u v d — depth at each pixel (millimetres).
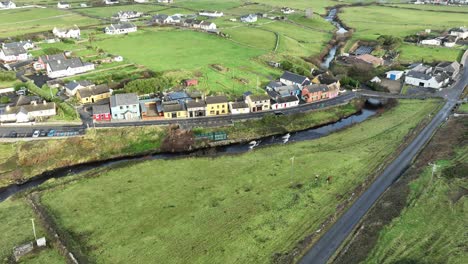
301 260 74688
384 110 157250
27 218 89375
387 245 74812
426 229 78562
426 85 180625
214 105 145625
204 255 77312
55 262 75312
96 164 120812
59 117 138625
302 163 112812
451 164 103000
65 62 184375
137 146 128000
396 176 103188
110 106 140625
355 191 95562
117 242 81438
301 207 91000
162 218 89062
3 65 196875
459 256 70250
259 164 113375
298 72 193000
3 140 122562
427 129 133250
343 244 78375
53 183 105688
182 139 130500
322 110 155000
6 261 75625
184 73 183875
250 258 76062
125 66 193500
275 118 144625
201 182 104250
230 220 87438
